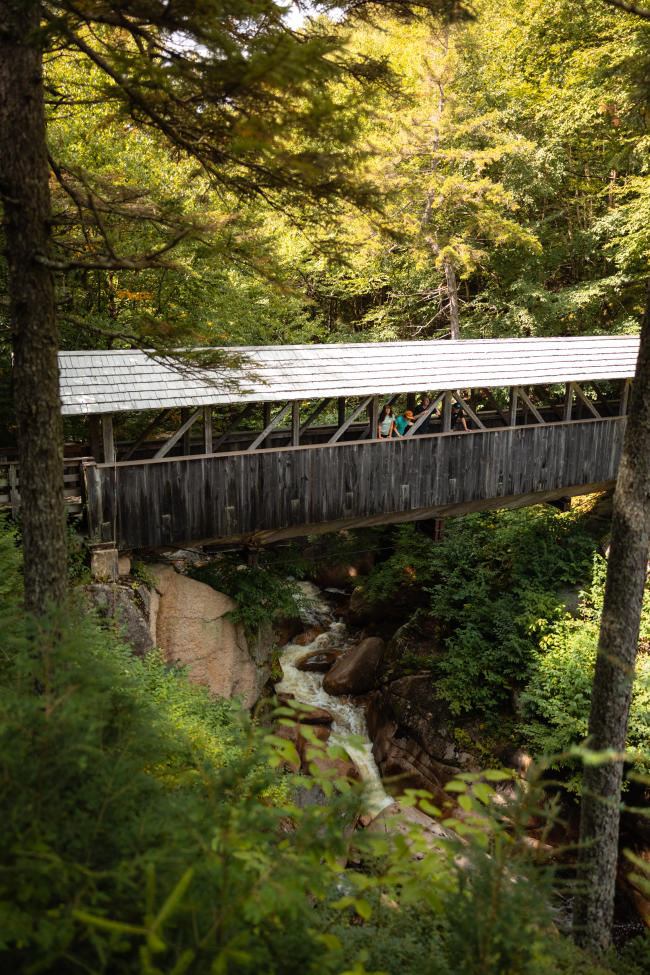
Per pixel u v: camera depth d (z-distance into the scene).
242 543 12.75
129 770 2.80
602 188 21.61
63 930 2.00
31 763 2.42
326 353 12.66
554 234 21.66
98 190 6.28
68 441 15.29
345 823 2.77
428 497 13.67
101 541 10.65
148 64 4.26
